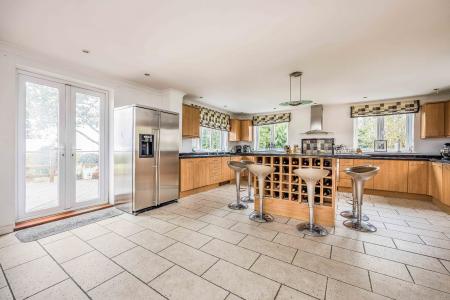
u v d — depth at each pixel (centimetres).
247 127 738
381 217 325
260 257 205
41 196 304
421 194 433
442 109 441
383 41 246
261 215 309
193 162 477
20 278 171
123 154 349
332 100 546
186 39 245
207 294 154
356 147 573
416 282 169
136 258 202
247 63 314
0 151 250
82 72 330
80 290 158
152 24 215
